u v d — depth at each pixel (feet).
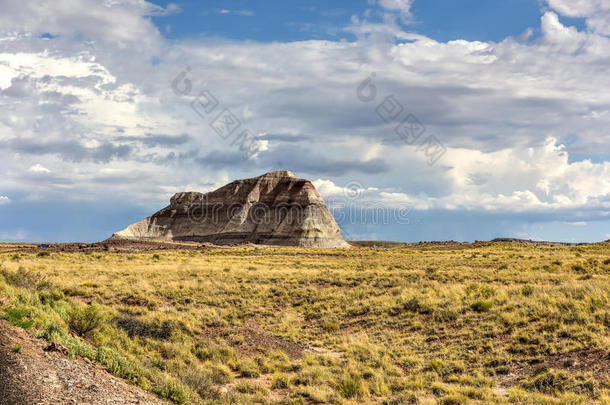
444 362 67.46
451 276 138.51
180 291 114.62
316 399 53.52
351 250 341.21
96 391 34.27
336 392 55.98
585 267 146.51
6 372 31.71
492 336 75.46
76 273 135.23
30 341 40.19
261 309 104.47
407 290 113.09
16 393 29.04
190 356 66.28
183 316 89.61
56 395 30.86
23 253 225.56
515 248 285.64
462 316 87.04
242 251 313.94
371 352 73.92
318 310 106.63
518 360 64.75
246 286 127.85
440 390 55.52
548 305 81.20
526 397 51.57
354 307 104.42
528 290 95.04
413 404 51.03
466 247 334.24
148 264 185.78
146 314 88.99
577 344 64.39
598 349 61.52
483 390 54.85
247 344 80.07
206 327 86.63
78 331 57.82
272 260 229.86
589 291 86.99
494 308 86.63
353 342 81.30
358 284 133.49
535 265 167.12
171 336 75.00
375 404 52.47
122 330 68.95
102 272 142.41
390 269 175.01
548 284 107.34
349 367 66.39
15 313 44.19
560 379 55.57
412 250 318.45
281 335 87.04
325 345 82.58
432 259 215.92
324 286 132.98
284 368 68.08
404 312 96.12
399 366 68.90
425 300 98.94
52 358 37.99
